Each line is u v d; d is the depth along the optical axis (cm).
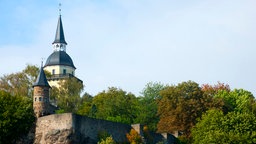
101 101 12194
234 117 8488
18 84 11956
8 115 8069
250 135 8106
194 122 9688
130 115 11381
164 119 9912
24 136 8394
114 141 8050
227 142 7831
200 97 10056
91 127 8250
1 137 7912
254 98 11638
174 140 9338
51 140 8119
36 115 9419
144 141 8662
